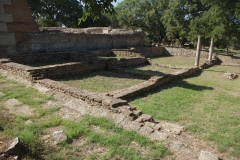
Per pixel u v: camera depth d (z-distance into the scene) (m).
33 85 7.86
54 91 7.16
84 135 4.51
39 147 3.88
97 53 19.81
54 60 15.71
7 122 4.78
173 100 8.08
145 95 8.68
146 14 37.53
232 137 5.27
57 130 4.64
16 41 14.41
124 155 3.82
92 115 5.52
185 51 26.89
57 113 5.61
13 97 6.52
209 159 3.69
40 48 16.00
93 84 9.97
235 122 6.24
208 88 10.41
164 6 37.78
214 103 8.06
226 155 4.47
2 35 13.52
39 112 5.51
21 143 3.71
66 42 18.20
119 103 5.81
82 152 3.90
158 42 44.50
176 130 5.21
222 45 27.38
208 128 5.79
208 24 21.67
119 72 13.18
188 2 31.91
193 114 6.79
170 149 4.11
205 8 31.55
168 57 25.55
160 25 38.50
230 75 13.45
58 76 10.70
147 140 4.36
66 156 3.72
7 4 13.65
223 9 18.64
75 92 6.55
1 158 3.11
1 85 7.83
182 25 33.56
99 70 13.62
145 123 5.20
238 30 18.77
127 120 5.16
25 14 14.83
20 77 8.84
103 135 4.52
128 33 26.61
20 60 13.42
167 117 6.34
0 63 10.53
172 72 13.58
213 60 20.11
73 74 11.63
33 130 4.46
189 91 9.59
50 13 33.34
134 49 23.45
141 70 14.57
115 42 24.72
